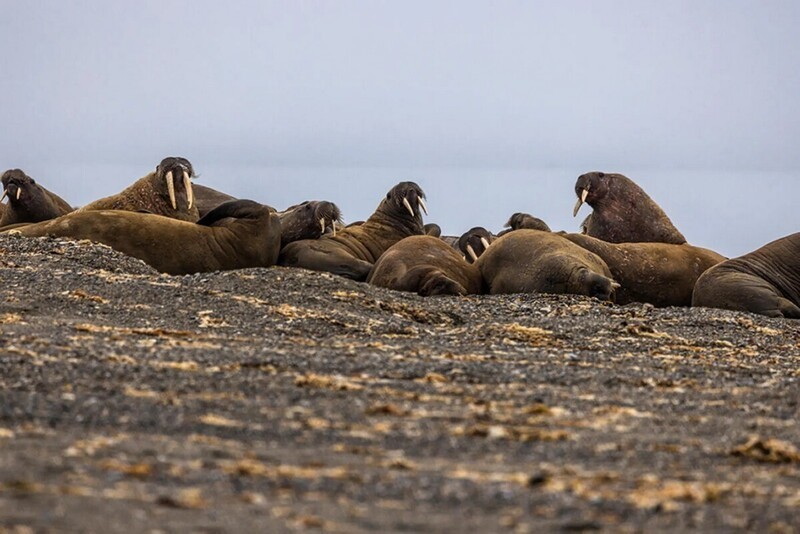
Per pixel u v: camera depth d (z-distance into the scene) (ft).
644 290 278.46
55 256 226.38
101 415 110.52
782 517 88.89
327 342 172.86
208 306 191.52
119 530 75.51
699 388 150.00
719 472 104.27
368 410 120.16
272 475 92.68
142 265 230.68
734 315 226.17
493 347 177.78
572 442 112.57
